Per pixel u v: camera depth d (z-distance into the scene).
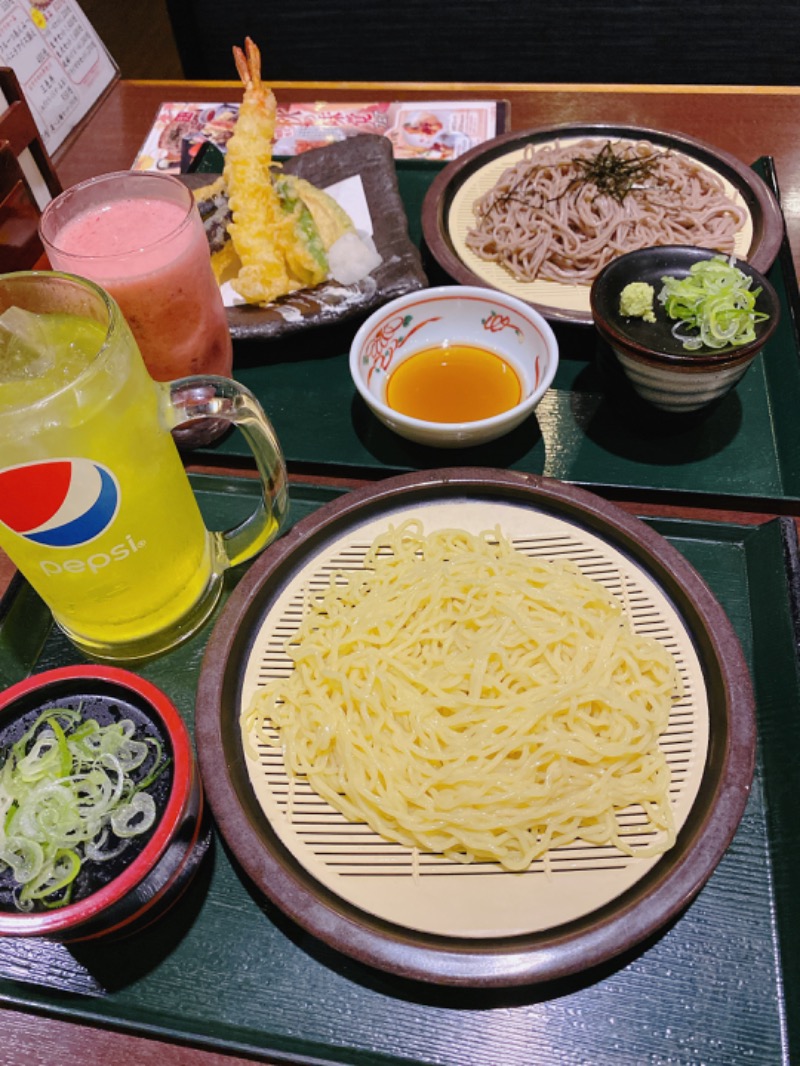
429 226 0.60
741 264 0.48
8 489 0.31
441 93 0.78
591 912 0.31
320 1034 0.31
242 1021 0.32
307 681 0.38
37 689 0.35
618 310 0.49
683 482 0.47
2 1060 0.32
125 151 0.75
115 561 0.36
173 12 1.04
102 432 0.32
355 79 1.09
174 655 0.42
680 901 0.30
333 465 0.50
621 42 1.01
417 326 0.53
